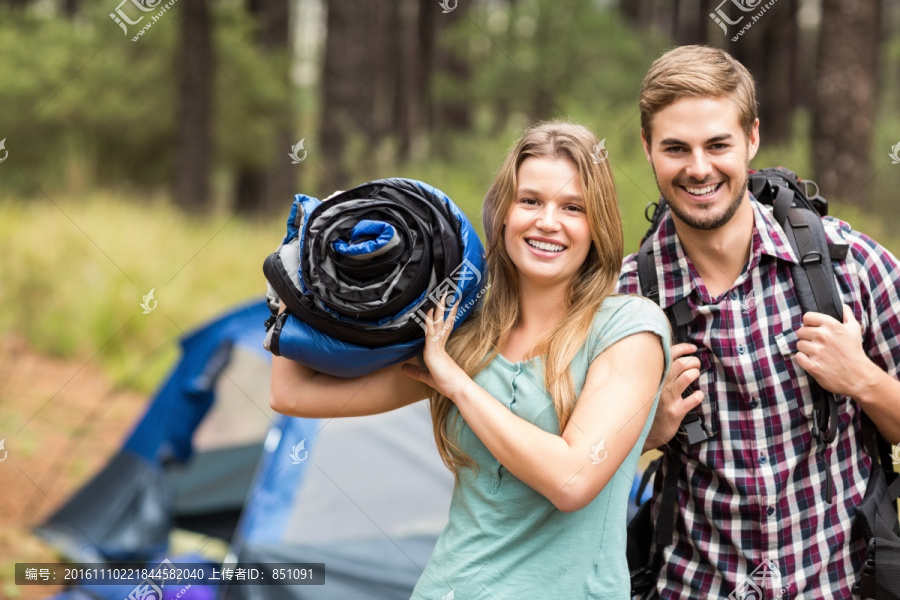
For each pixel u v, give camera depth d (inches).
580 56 629.9
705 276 126.1
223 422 323.6
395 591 211.5
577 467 103.9
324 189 650.2
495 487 113.1
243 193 1087.6
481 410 107.3
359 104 706.2
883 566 115.0
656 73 122.6
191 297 525.7
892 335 122.0
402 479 239.6
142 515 298.5
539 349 114.7
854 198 420.2
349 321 109.0
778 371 121.4
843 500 121.8
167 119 1000.9
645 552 134.6
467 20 717.9
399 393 122.2
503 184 117.1
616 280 117.4
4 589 255.6
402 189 110.8
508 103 705.0
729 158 118.4
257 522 230.5
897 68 864.9
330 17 707.4
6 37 1007.0
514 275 119.8
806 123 745.0
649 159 125.6
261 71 971.3
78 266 526.3
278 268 110.0
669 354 114.0
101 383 458.0
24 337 495.2
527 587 110.0
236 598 215.6
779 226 124.0
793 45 793.6
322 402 122.3
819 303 119.2
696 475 126.8
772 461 122.0
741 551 123.5
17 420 390.0
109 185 895.1
